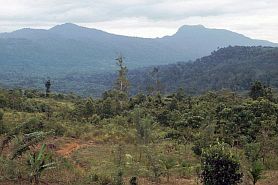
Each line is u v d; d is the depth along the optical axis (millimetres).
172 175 19719
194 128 33281
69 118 40906
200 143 24781
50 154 18344
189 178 19250
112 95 51906
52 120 36250
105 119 40219
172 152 26250
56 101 56750
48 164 14734
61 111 43688
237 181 13266
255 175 16500
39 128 29188
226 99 40406
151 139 28953
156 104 43312
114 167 19781
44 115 39656
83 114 42656
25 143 15609
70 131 32562
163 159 21656
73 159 22781
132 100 46312
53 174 15711
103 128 36188
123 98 51688
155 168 18688
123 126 36969
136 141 28750
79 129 34000
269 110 31578
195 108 37719
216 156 13172
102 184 15352
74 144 28969
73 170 17297
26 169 14906
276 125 28859
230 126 29984
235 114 31359
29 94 57938
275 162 22125
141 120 28719
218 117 32750
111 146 28469
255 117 30688
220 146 13523
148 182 17344
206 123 31125
